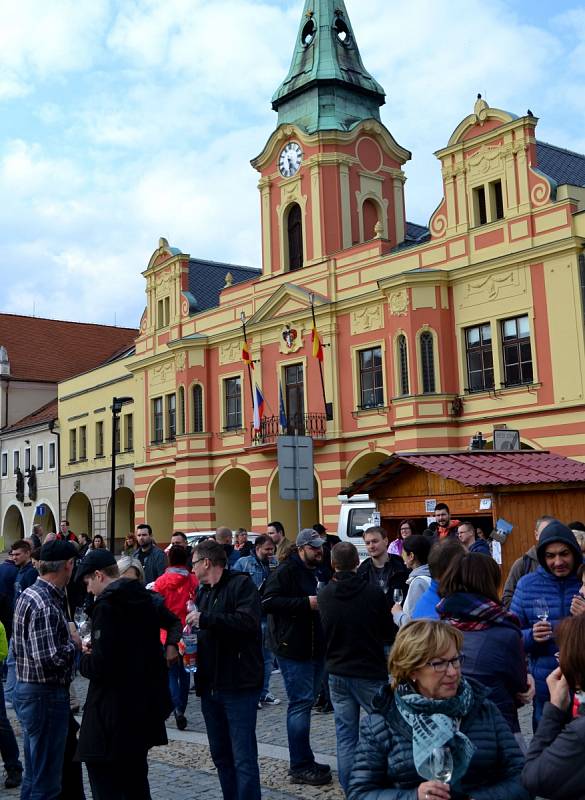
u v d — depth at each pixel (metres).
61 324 71.62
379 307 34.00
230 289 41.12
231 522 41.06
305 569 9.52
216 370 41.44
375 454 34.22
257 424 37.19
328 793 8.63
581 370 27.73
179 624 7.42
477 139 30.95
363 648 8.09
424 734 4.07
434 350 31.45
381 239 34.38
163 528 45.75
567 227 28.39
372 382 34.38
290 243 38.88
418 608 6.76
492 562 6.09
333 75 38.72
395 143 39.59
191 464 41.28
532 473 18.78
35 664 7.59
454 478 18.22
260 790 8.13
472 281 31.03
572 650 4.02
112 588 6.81
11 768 9.40
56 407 61.19
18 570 12.82
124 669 6.65
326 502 35.41
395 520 20.30
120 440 49.41
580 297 27.95
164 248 45.41
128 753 6.54
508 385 29.80
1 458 64.12
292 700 9.16
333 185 37.34
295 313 36.97
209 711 8.01
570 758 3.91
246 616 7.73
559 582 7.32
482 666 5.66
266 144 39.28
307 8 40.75
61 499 55.56
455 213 31.72
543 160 32.25
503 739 4.41
